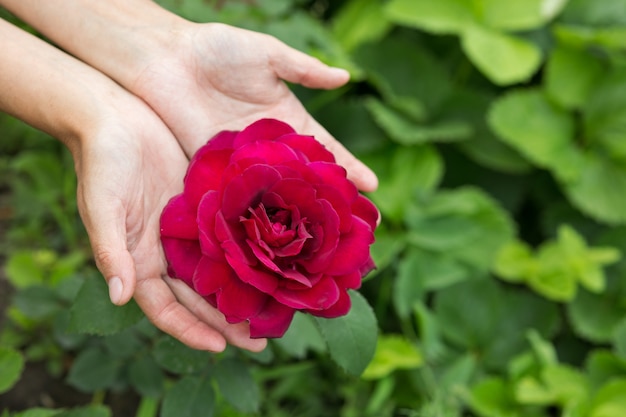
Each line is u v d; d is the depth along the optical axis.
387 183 0.75
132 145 0.50
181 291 0.50
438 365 0.70
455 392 0.66
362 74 0.75
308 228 0.48
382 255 0.71
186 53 0.55
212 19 0.64
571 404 0.65
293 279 0.47
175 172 0.53
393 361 0.65
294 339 0.58
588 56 0.81
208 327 0.49
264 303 0.48
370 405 0.66
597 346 0.77
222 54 0.54
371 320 0.52
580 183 0.78
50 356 0.67
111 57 0.55
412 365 0.65
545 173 0.84
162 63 0.54
